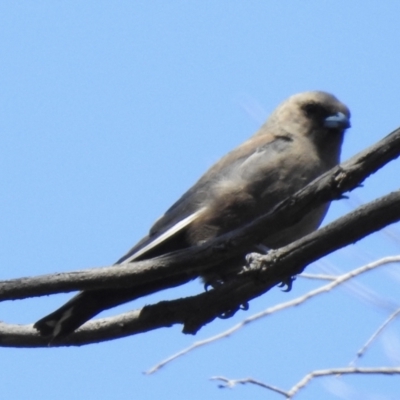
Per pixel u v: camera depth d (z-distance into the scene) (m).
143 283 7.62
